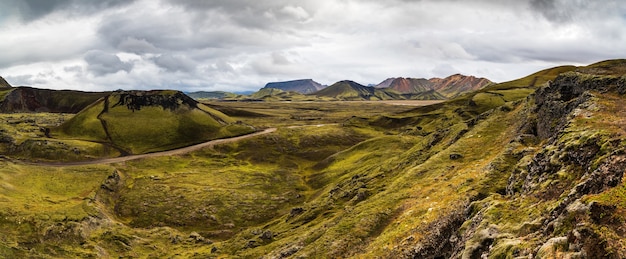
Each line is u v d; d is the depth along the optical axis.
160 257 95.88
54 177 141.00
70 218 101.19
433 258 44.69
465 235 38.31
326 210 94.31
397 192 72.25
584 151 35.12
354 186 103.81
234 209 131.12
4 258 77.62
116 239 100.38
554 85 72.44
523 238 27.66
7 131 199.88
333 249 58.38
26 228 92.75
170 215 126.12
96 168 157.88
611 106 46.97
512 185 45.81
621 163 27.94
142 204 132.50
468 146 80.69
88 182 141.12
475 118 103.88
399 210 63.50
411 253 46.28
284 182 163.25
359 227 61.78
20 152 183.38
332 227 66.31
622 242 20.34
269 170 185.38
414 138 179.50
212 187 151.50
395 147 166.00
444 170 72.44
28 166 149.75
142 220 122.94
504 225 32.69
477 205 43.19
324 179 154.12
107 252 94.12
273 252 73.88
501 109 94.69
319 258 57.72
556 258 21.84
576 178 33.56
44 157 181.00
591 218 22.88
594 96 52.06
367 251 52.41
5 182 123.44
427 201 59.31
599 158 31.48
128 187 150.50
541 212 31.09
